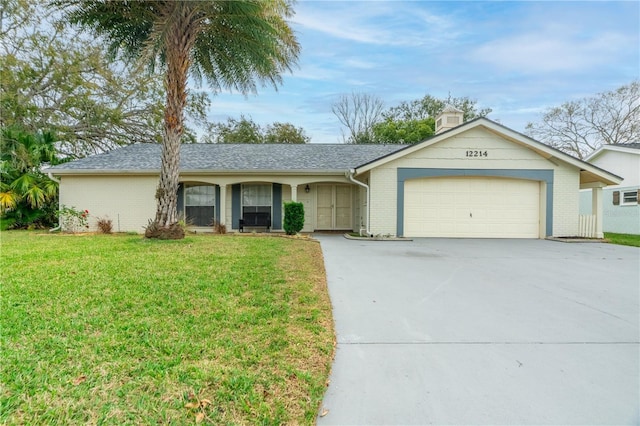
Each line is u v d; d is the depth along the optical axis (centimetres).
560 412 227
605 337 346
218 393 231
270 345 303
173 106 909
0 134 1505
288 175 1345
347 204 1500
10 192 1267
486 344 328
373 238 1153
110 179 1327
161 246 802
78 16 925
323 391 248
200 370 255
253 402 225
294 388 245
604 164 1683
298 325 351
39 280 473
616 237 1333
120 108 2156
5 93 1809
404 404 235
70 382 236
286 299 429
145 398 222
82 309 368
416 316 402
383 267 673
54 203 1398
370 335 348
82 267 557
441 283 553
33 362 259
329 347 310
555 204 1205
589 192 1725
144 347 288
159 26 827
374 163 1183
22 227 1352
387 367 284
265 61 976
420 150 1203
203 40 996
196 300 410
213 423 205
